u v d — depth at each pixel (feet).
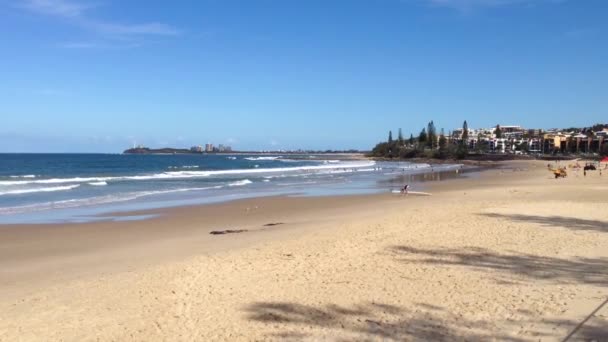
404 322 22.54
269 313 24.38
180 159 520.42
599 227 48.11
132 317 24.29
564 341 19.30
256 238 48.08
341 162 450.71
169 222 63.67
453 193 102.78
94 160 425.69
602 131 633.20
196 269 33.30
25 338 21.89
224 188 126.52
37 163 336.90
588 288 26.32
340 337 21.09
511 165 346.13
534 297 25.17
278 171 240.53
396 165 359.46
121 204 85.56
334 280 29.89
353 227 50.06
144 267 35.78
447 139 581.12
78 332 22.49
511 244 39.47
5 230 56.39
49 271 36.27
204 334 21.94
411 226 49.32
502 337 20.18
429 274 30.73
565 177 173.17
